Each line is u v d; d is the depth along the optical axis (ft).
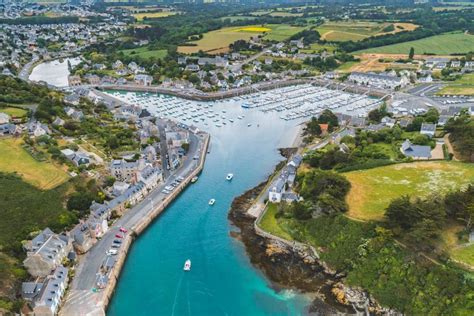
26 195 632.79
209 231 644.27
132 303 505.25
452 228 549.54
